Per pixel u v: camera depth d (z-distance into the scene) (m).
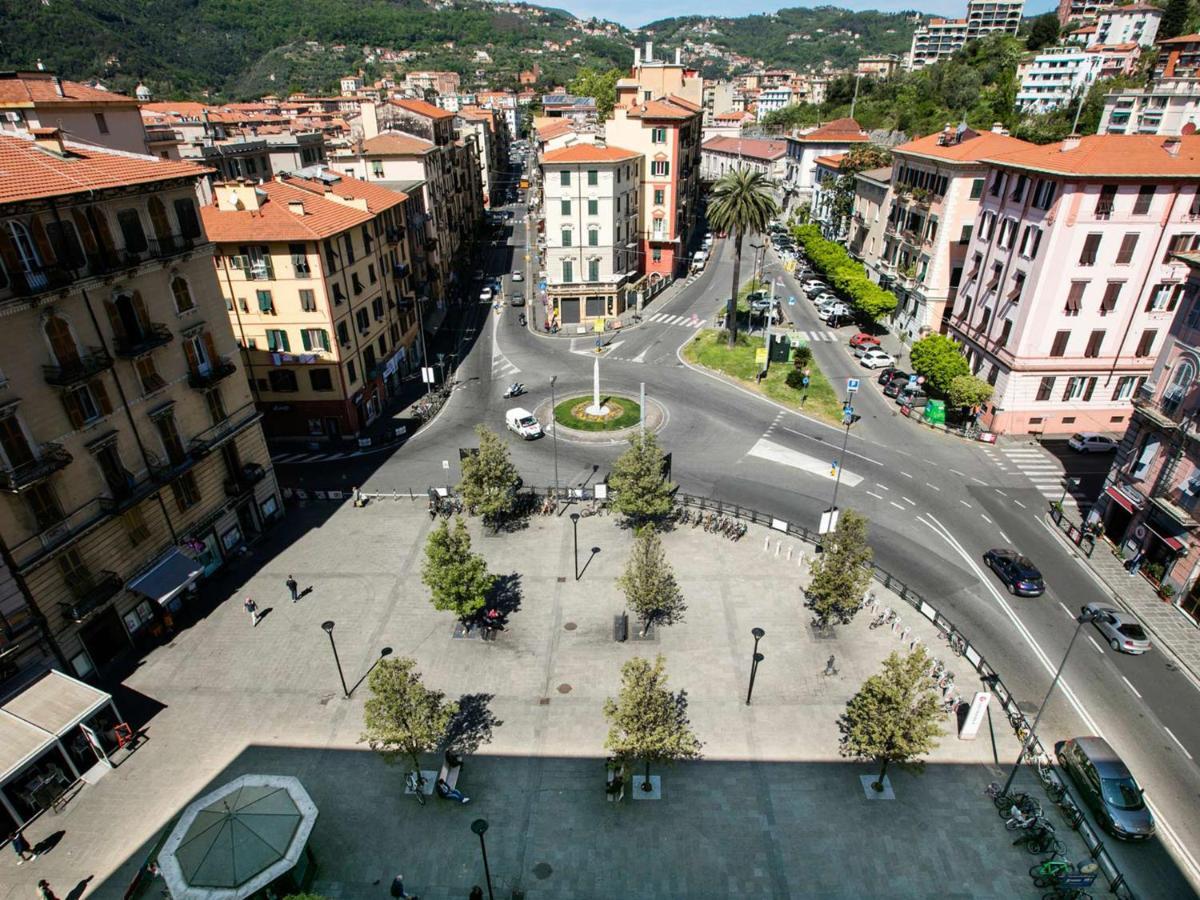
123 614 32.91
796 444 53.44
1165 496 36.66
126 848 24.81
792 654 32.97
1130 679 31.84
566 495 46.12
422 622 35.41
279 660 33.03
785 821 25.45
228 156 74.94
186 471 35.56
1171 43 120.88
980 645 33.78
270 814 22.28
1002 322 53.75
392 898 22.98
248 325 51.72
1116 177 44.62
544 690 31.11
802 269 100.69
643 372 67.69
